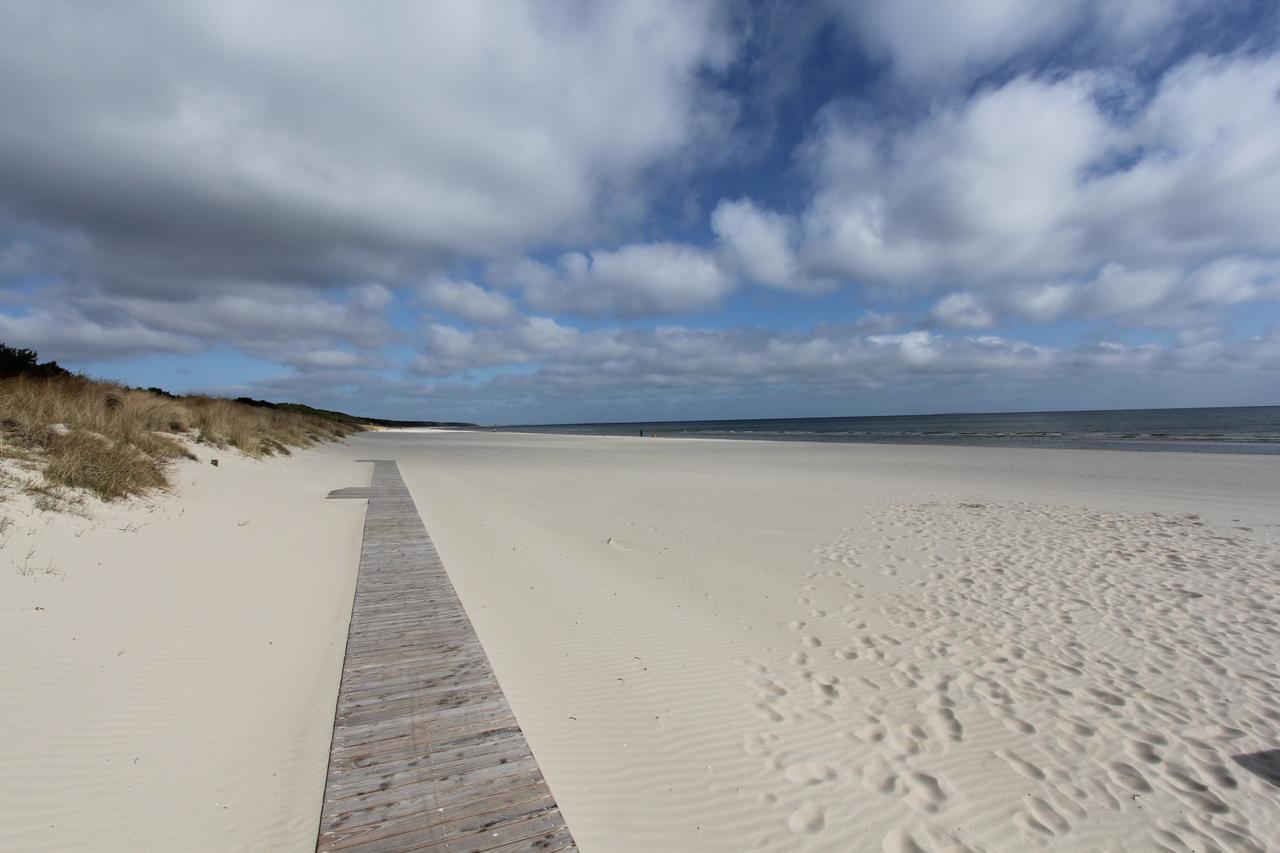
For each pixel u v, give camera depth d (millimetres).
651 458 23438
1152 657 4355
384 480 14016
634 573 6492
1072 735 3357
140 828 2355
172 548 5559
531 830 2424
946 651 4488
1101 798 2826
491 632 4633
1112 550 7430
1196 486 12789
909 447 26328
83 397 9914
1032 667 4211
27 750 2619
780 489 13203
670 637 4719
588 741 3217
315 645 4250
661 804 2736
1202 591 5801
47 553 4438
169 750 2854
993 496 11883
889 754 3166
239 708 3303
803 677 4059
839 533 8516
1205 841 2549
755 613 5293
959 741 3297
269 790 2662
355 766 2764
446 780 2699
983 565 6812
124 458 7273
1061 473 15508
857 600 5652
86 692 3125
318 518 8656
